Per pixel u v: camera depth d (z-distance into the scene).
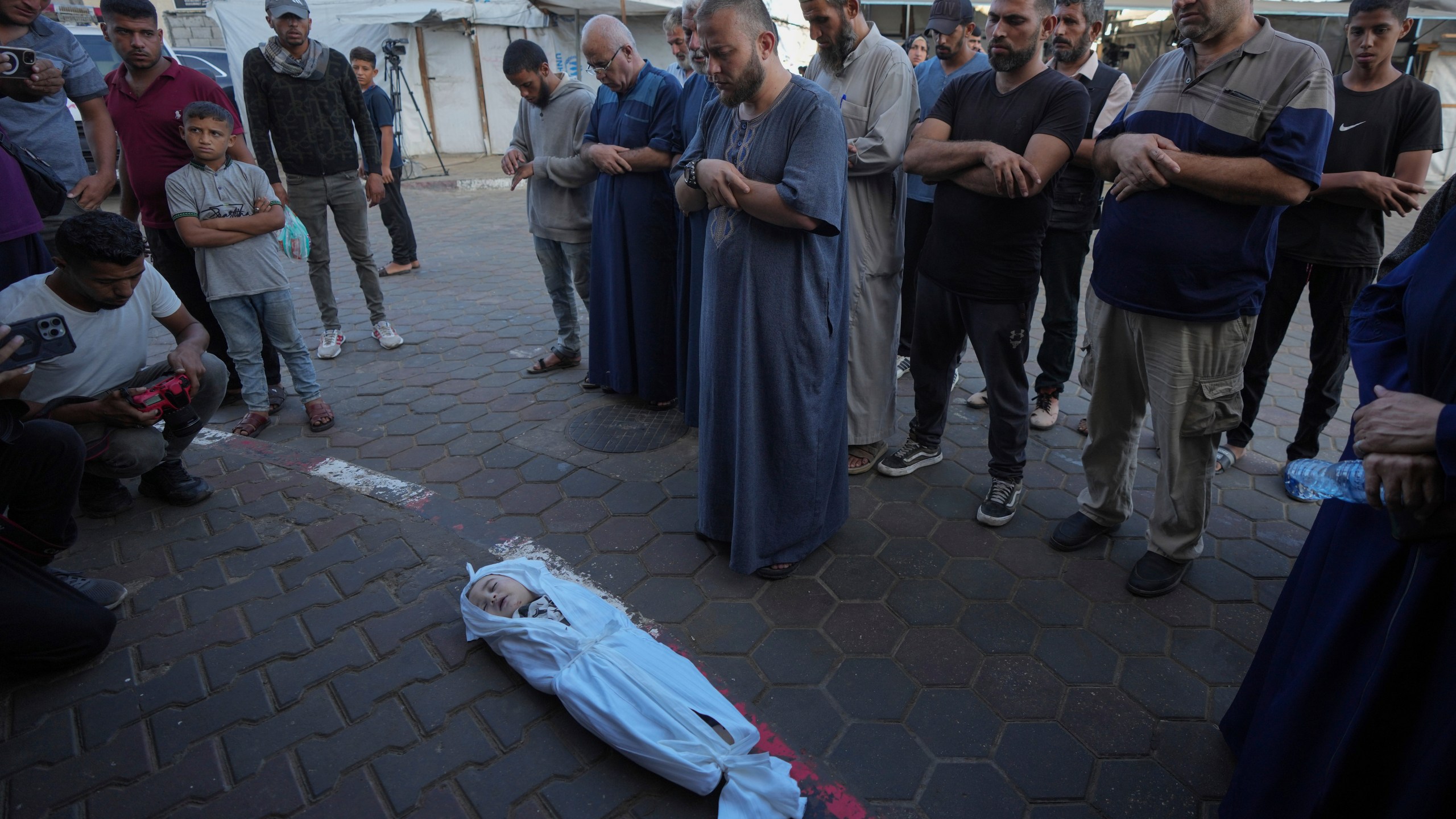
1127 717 2.26
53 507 2.54
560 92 4.28
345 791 2.02
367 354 5.21
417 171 13.91
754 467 2.69
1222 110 2.32
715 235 2.62
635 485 3.51
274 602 2.71
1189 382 2.54
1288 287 3.31
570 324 4.80
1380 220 3.15
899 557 3.01
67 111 3.70
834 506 3.00
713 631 2.62
